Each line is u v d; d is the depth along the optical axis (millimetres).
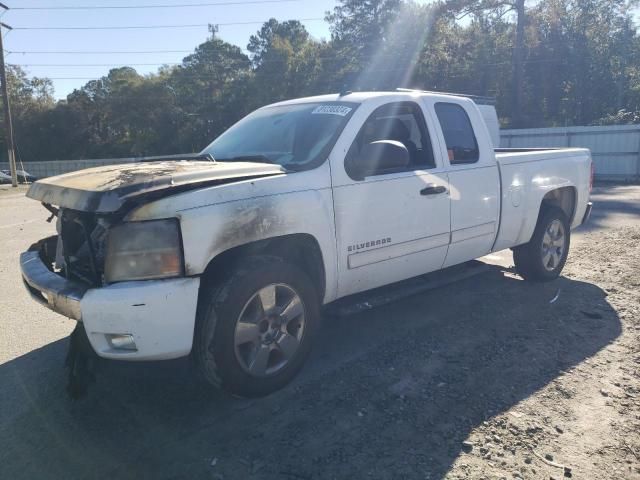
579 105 37906
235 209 3236
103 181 3195
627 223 10055
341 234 3855
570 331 4586
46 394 3662
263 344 3445
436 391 3570
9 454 2992
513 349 4223
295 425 3201
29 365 4137
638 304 5254
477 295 5621
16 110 68875
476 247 5020
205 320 3227
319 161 3812
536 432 3096
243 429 3176
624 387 3609
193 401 3520
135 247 2992
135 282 2994
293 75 50062
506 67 37312
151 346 3006
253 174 3498
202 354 3270
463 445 2971
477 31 38656
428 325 4773
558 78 37250
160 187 3074
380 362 4031
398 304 5375
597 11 36781
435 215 4500
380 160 3879
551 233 5902
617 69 37594
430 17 38562
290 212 3498
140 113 63625
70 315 3152
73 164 54469
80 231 3379
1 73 30859
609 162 21297
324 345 4395
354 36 49062
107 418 3338
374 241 4078
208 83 62688
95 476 2781
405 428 3145
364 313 5125
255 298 3365
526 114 38562
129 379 3834
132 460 2908
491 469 2771
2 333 4840
